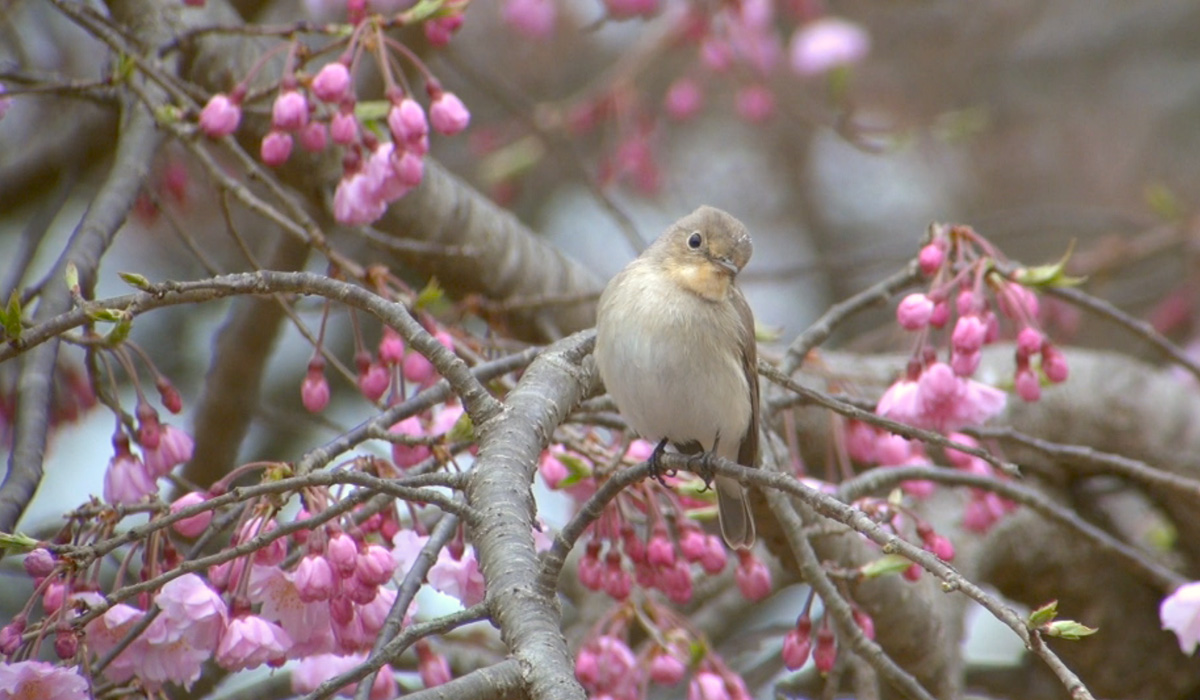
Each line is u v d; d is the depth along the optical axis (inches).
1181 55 716.7
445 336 335.6
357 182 326.0
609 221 693.3
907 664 391.9
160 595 246.7
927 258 337.1
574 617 473.7
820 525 361.7
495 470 251.1
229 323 487.8
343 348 613.6
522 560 232.2
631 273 337.7
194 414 497.7
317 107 339.0
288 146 324.2
